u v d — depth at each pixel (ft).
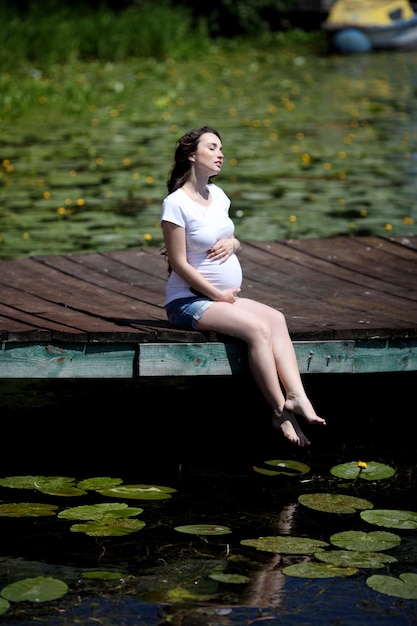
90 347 27.84
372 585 22.09
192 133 28.04
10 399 33.86
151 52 118.11
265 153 69.26
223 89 98.68
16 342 27.50
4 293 33.53
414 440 31.27
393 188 58.95
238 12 134.21
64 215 52.13
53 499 26.53
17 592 21.61
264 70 112.06
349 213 52.90
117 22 121.70
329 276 36.78
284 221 50.96
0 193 57.11
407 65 114.11
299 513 25.95
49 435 31.07
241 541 24.20
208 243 28.17
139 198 56.24
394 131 77.05
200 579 22.44
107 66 110.22
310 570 22.81
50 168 64.03
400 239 41.06
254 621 20.89
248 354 27.55
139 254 39.17
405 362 29.53
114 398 34.30
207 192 28.58
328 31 124.47
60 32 114.62
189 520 25.39
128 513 25.43
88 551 23.57
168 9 129.90
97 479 27.58
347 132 76.95
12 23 112.16
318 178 61.62
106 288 34.88
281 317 27.89
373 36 123.95
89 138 74.43
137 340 27.94
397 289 35.32
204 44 125.39
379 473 28.25
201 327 28.12
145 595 21.75
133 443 30.68
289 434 27.20
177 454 29.94
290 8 138.21
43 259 37.93
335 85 100.73
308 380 36.06
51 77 101.09
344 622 20.94
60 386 35.27
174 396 34.58
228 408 33.71
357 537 24.44
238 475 28.37
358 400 34.45
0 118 82.28
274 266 37.81
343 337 28.96
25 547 23.73
